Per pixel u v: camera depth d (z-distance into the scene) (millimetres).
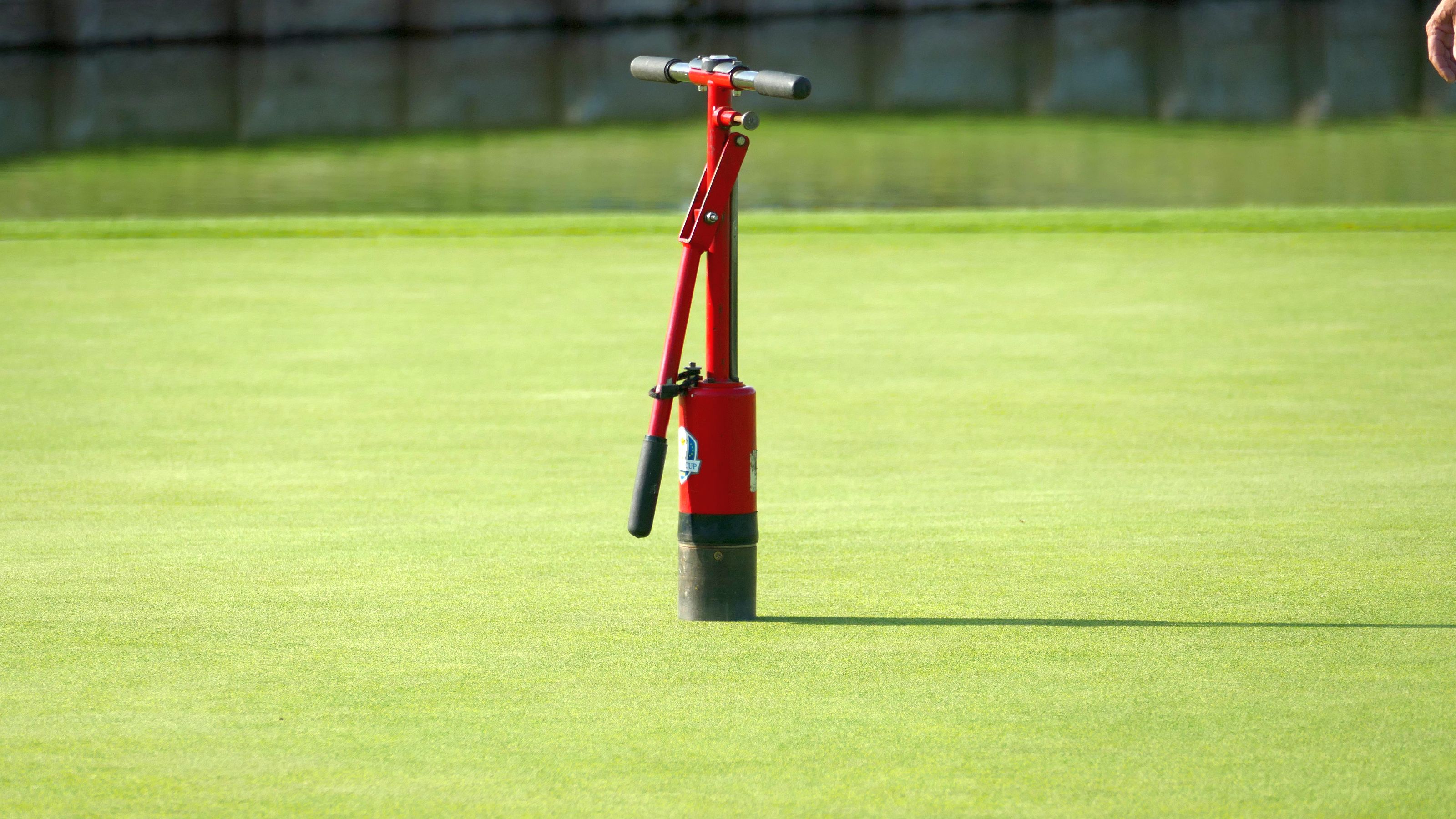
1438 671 14102
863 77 165125
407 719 13211
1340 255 45156
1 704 13680
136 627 15977
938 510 21094
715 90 15391
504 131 122688
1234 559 18266
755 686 13914
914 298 39938
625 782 11828
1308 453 24359
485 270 45125
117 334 36062
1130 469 23531
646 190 79188
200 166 98938
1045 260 45438
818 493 22281
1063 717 13062
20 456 25016
